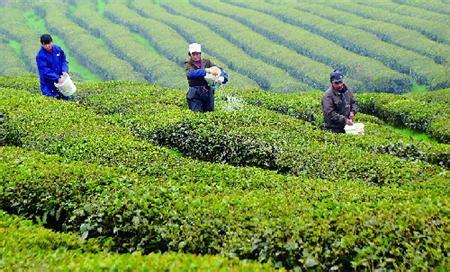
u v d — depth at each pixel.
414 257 12.29
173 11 199.88
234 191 17.89
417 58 121.06
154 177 19.95
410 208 13.98
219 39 161.62
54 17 189.12
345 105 27.84
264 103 43.56
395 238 12.98
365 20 157.50
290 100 43.50
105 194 17.17
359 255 12.80
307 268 13.09
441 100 52.38
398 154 24.78
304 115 40.94
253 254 13.78
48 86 32.81
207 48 156.00
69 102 32.53
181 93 42.50
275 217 14.98
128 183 18.09
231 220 14.95
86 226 16.19
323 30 156.12
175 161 21.92
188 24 176.50
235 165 25.64
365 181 20.33
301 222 14.16
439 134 39.00
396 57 125.12
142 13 199.25
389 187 19.23
